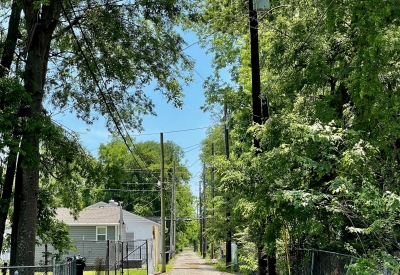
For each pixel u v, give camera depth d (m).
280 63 11.92
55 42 14.73
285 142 9.50
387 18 8.34
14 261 12.02
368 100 7.86
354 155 6.72
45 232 15.65
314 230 8.67
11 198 12.62
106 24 12.70
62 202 16.05
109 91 14.39
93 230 31.81
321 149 8.12
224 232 23.62
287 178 9.45
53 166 14.72
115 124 14.34
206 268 31.41
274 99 13.03
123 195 64.94
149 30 13.54
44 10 12.41
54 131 10.02
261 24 13.12
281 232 10.48
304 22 10.96
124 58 13.40
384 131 8.05
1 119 8.61
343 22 9.77
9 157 9.38
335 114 9.48
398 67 8.50
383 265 6.09
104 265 18.59
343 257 8.08
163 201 29.38
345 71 9.04
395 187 7.79
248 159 10.79
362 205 7.02
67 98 15.08
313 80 9.86
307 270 10.65
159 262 40.03
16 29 12.77
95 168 14.53
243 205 10.80
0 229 12.62
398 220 6.86
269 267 11.29
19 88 9.18
